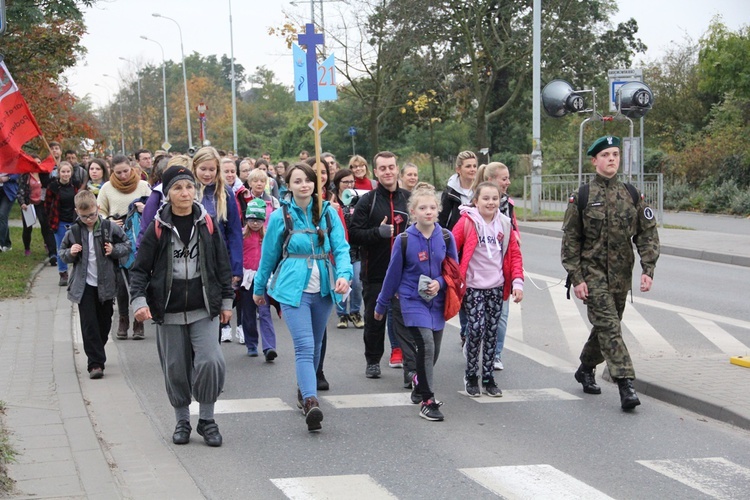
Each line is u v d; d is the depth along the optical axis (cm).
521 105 5931
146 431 797
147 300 737
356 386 968
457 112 5347
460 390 949
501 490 640
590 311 873
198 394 748
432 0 4628
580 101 2631
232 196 1026
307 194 803
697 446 745
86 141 3888
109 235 996
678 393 877
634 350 1127
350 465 702
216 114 9650
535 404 886
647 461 705
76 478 645
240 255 1030
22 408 845
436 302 841
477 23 4706
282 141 8631
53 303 1456
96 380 985
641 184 2622
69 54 3167
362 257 1001
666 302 1489
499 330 1023
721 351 1117
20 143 1452
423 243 833
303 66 1079
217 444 754
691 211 3541
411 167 1119
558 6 4772
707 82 3809
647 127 4638
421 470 688
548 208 3159
